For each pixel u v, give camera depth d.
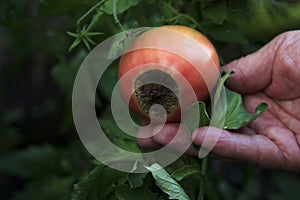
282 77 0.82
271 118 0.84
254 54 0.83
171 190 0.75
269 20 0.84
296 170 0.81
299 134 0.81
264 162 0.79
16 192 1.33
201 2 0.85
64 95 1.55
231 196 1.22
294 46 0.81
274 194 1.28
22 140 1.46
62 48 1.15
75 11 0.97
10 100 1.57
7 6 1.02
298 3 0.83
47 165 1.20
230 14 0.84
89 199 0.80
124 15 0.84
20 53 1.26
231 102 0.79
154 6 0.85
